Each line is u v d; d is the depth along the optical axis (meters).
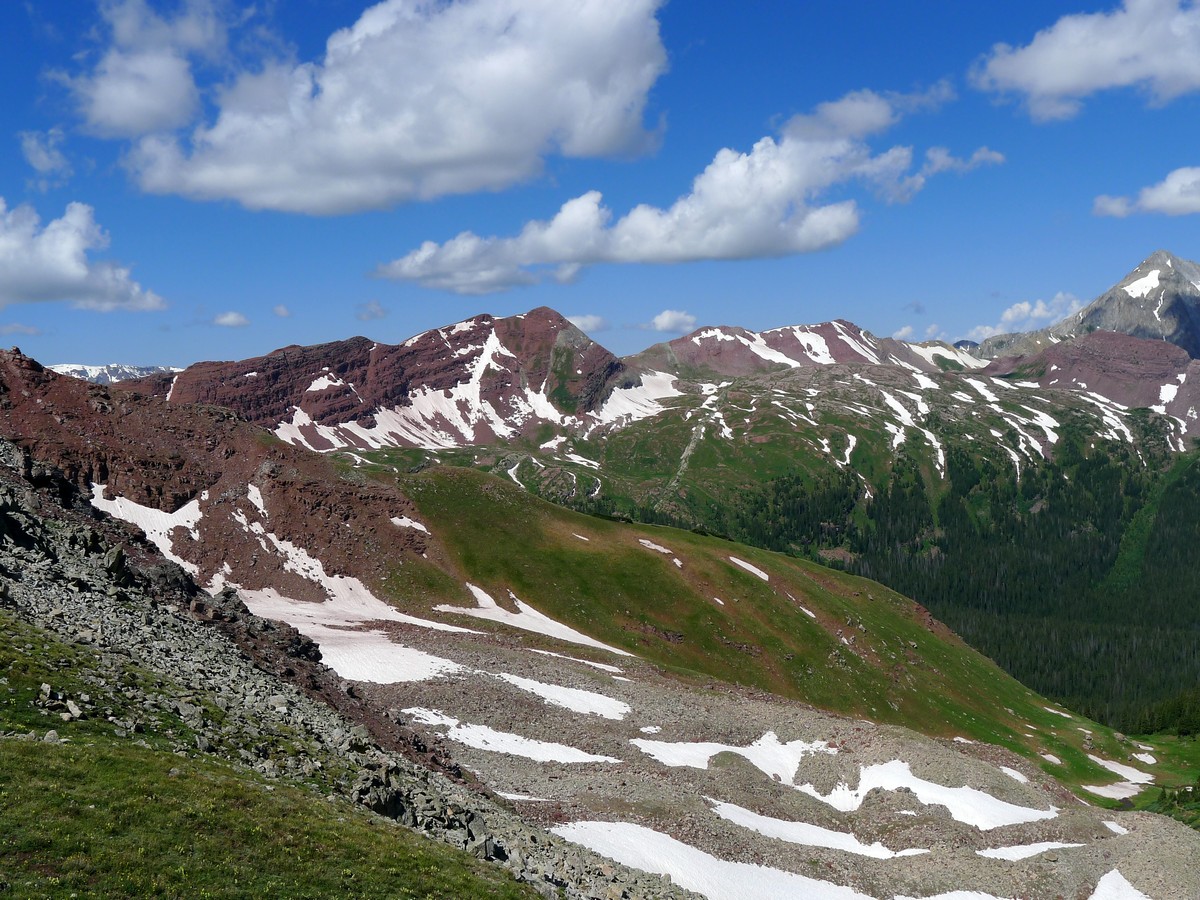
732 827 63.53
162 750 36.75
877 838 71.69
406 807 42.84
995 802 77.50
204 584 122.88
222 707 44.09
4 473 71.12
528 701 84.75
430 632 109.88
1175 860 65.00
